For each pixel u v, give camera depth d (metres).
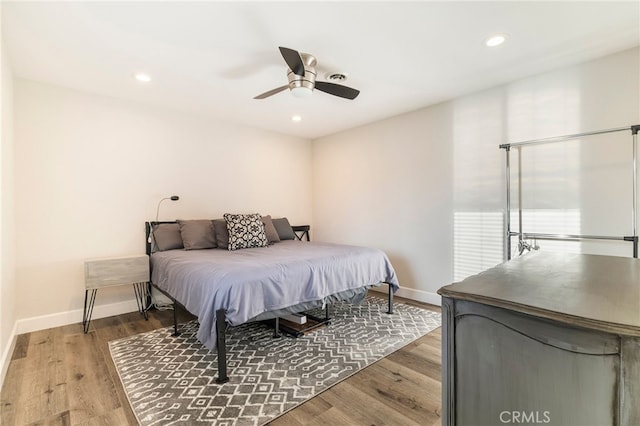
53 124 2.97
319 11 1.88
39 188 2.89
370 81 2.94
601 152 2.48
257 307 2.15
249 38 2.18
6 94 2.28
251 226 3.60
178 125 3.80
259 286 2.18
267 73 2.75
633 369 0.70
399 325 2.90
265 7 1.84
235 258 2.71
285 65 2.60
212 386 1.90
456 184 3.40
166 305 3.47
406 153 3.89
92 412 1.66
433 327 2.85
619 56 2.40
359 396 1.80
